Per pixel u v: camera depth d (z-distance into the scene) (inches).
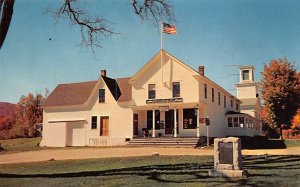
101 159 947.3
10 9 565.3
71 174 671.8
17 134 2509.8
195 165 740.0
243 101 2388.0
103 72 1809.8
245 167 681.0
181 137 1449.3
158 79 1568.7
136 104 1589.6
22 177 661.9
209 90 1635.1
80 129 1726.1
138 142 1481.3
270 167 666.8
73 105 1752.0
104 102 1704.0
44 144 1755.7
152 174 620.7
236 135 1830.7
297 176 540.7
